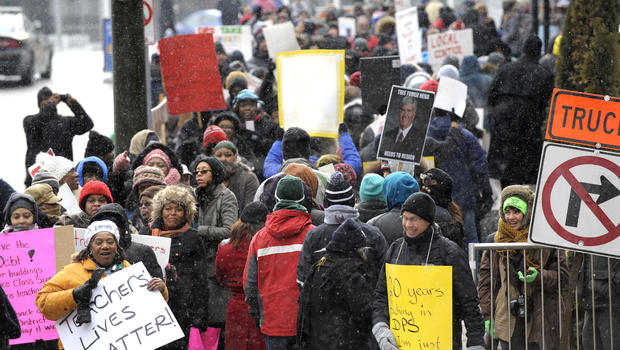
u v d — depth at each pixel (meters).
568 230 9.92
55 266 11.57
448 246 9.99
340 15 43.81
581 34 16.09
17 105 38.66
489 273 11.40
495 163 19.89
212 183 13.37
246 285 11.37
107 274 10.55
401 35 27.62
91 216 12.47
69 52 63.75
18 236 11.55
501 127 19.67
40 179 13.68
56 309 10.23
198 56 18.20
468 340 9.92
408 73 23.97
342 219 10.75
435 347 9.88
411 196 9.99
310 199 11.62
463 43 27.06
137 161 14.65
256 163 18.12
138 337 10.28
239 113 18.36
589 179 9.87
